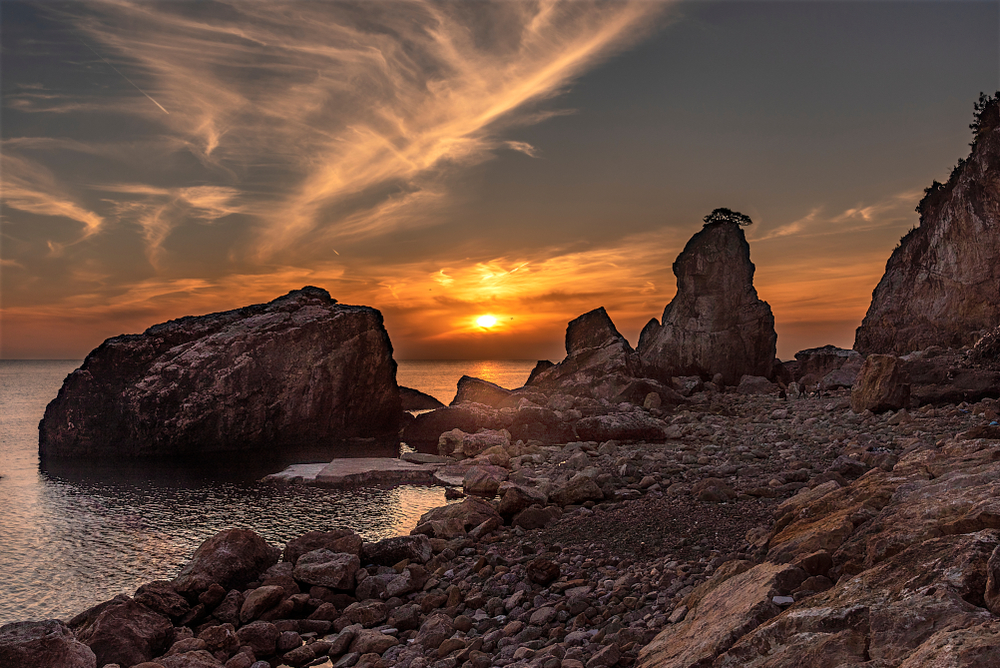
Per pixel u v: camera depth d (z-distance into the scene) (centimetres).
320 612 1201
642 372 4888
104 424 3203
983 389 2997
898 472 1146
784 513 1283
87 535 1794
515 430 3319
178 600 1162
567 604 1033
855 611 582
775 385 5106
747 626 658
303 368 3534
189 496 2259
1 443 3603
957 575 579
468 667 897
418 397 5444
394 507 2086
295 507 2092
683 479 2012
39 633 900
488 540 1571
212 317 3716
